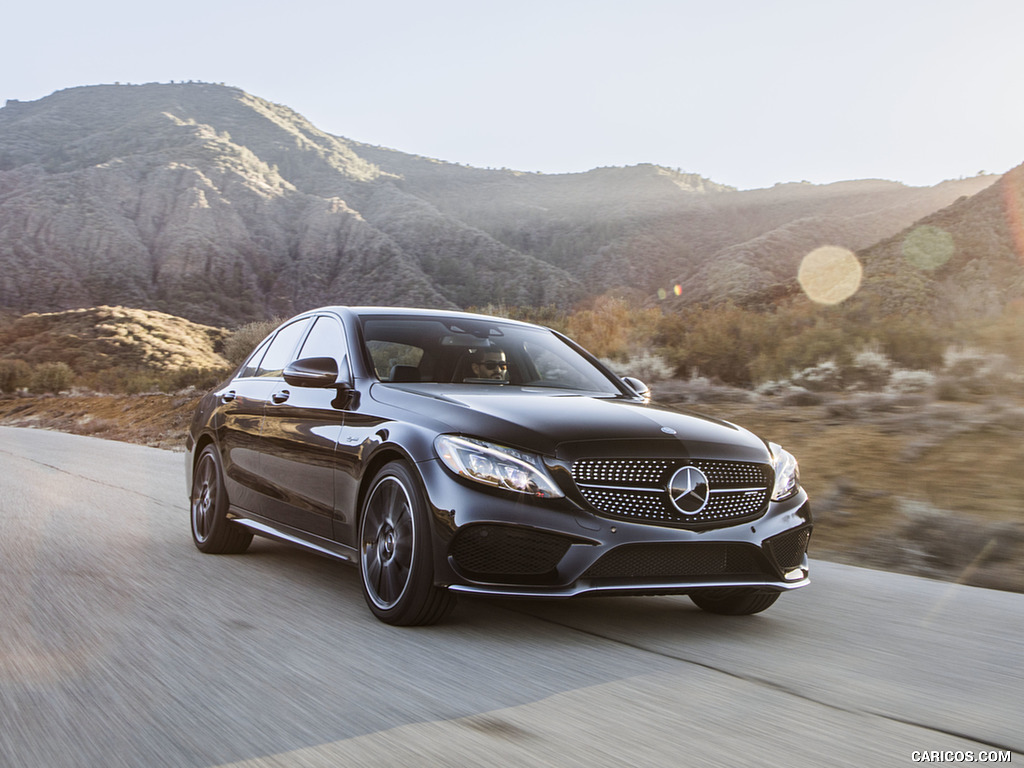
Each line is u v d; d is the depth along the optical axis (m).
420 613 4.44
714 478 4.45
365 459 4.79
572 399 4.98
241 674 3.75
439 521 4.26
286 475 5.60
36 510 8.77
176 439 20.66
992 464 8.38
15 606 4.92
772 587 4.52
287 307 181.00
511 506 4.18
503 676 3.77
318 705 3.39
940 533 6.80
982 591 5.80
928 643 4.54
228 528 6.50
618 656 4.12
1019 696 3.71
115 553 6.57
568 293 184.88
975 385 11.50
